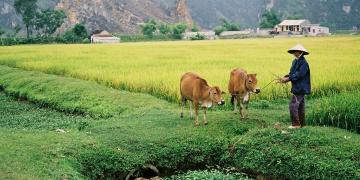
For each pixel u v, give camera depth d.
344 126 12.72
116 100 18.16
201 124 13.16
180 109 16.12
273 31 123.75
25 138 11.19
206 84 12.68
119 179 10.55
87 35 108.31
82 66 29.03
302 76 11.61
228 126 12.80
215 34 132.25
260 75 21.00
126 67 27.52
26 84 24.23
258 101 17.20
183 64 28.11
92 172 10.24
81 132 12.64
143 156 11.02
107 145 11.34
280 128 11.95
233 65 26.52
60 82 23.00
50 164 9.50
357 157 9.73
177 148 11.43
